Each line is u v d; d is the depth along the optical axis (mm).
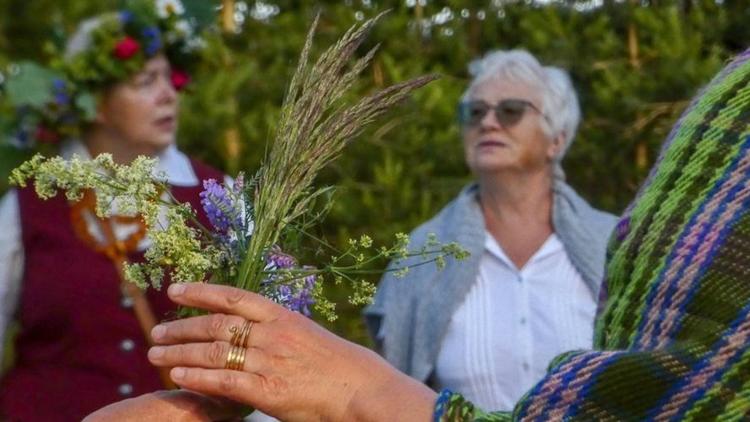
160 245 1633
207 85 5094
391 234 4938
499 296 3266
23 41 6098
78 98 3273
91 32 3297
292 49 5301
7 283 3115
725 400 1317
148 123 3303
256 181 1698
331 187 1690
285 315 1558
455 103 5125
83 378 3039
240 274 1660
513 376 3188
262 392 1518
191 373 1528
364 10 5395
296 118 1652
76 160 1621
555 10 5211
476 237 3320
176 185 3158
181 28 3438
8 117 3350
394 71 5102
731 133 1411
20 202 3148
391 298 3344
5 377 3172
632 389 1350
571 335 3211
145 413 1611
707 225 1378
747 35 5117
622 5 5230
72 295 3039
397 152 5109
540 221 3381
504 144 3387
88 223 3096
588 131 5078
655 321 1385
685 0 5207
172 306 3061
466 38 5316
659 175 1462
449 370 3230
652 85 5016
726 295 1342
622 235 1489
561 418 1375
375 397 1509
